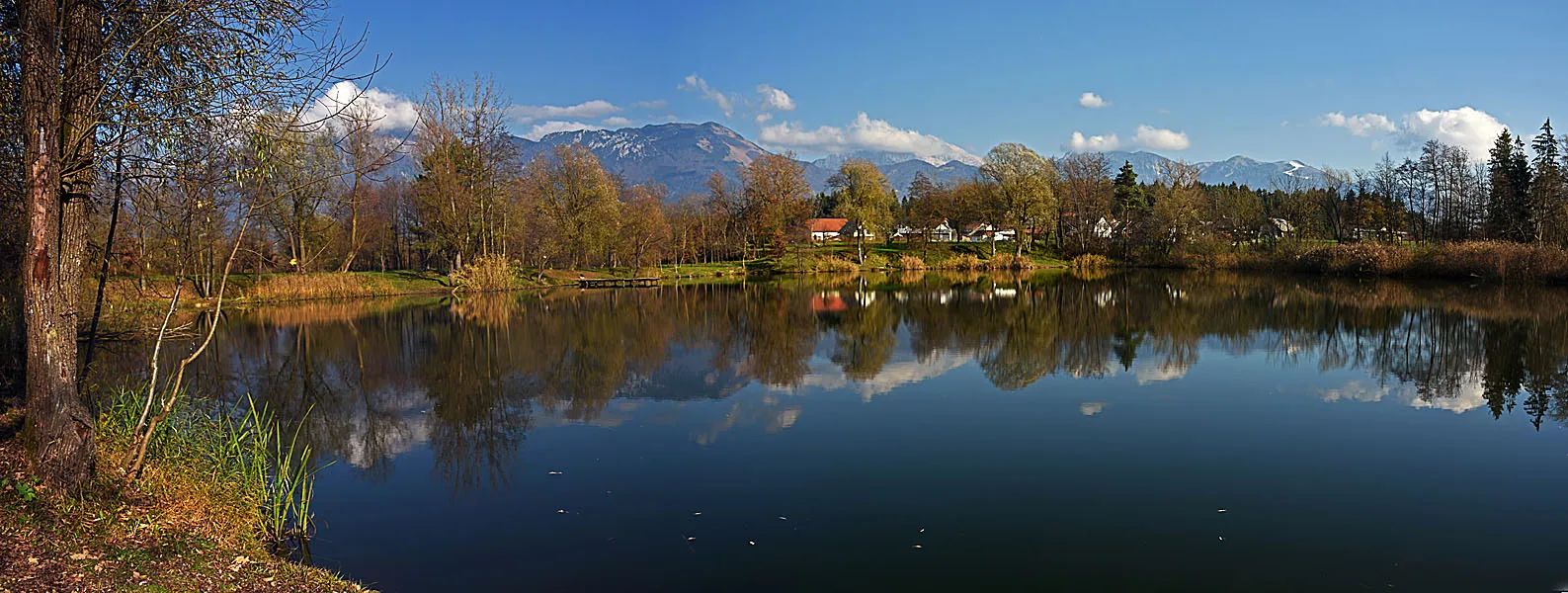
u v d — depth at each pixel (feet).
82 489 26.04
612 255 204.74
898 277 223.30
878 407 53.11
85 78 27.07
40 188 25.73
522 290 168.76
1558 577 26.63
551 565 28.04
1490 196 193.88
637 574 27.17
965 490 35.68
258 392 60.75
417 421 50.96
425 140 145.28
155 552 23.98
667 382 63.16
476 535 30.96
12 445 29.14
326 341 88.48
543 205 182.39
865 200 259.39
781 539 30.19
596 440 45.39
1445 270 165.07
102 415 35.88
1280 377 63.41
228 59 28.45
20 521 23.38
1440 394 56.18
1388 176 231.50
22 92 26.03
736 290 174.19
